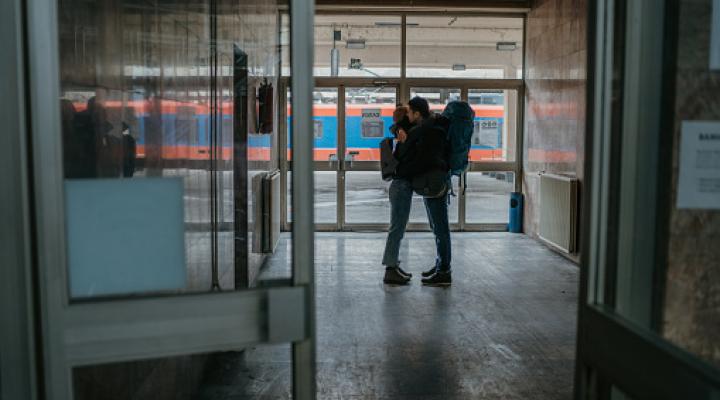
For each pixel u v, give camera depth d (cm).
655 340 139
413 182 536
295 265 155
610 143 166
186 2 312
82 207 152
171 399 282
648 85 167
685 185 170
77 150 182
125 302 147
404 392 326
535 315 465
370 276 594
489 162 867
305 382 155
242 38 464
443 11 848
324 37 855
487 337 414
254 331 152
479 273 608
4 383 146
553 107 738
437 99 866
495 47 860
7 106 144
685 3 166
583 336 166
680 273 171
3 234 145
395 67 862
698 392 123
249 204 479
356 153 866
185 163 303
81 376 186
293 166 154
